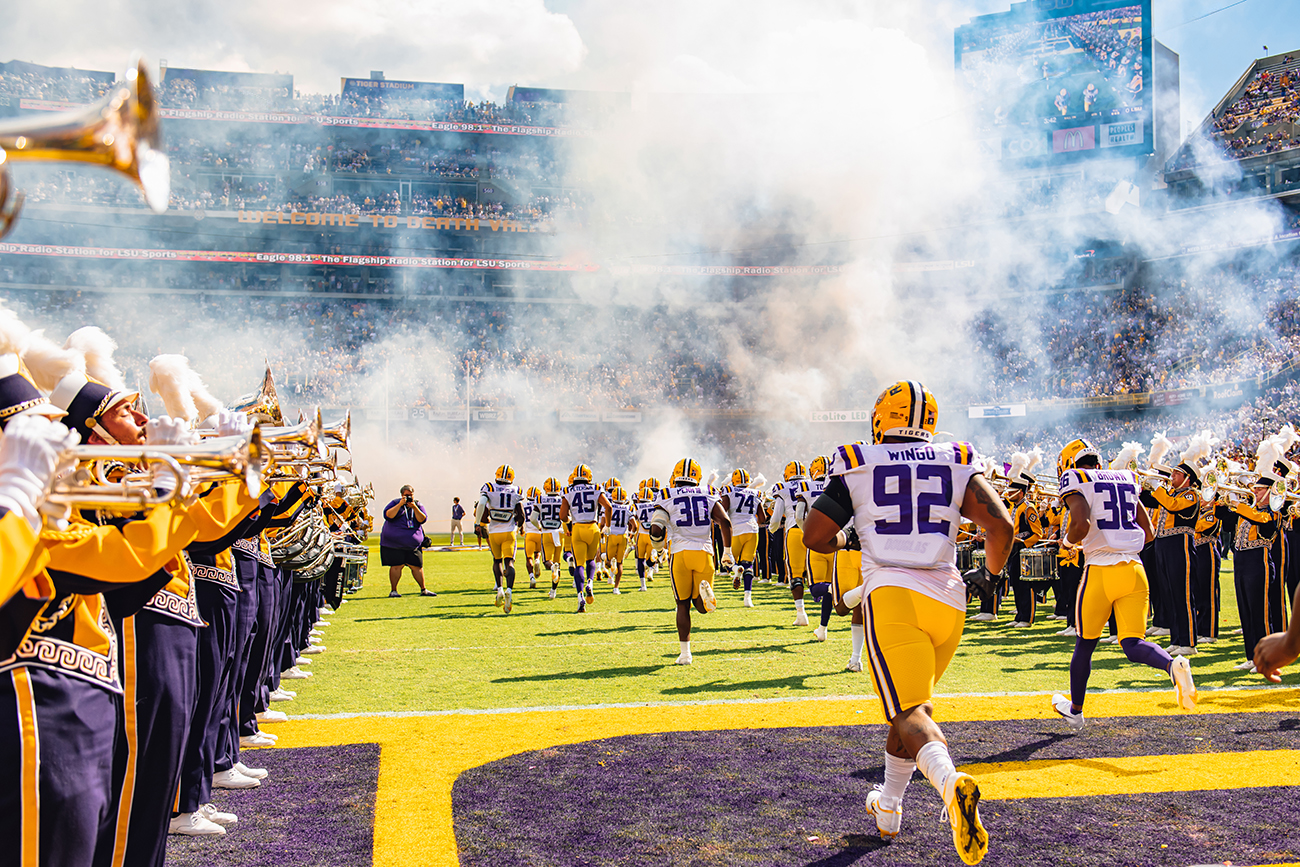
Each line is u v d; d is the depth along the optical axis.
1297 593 2.39
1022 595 10.86
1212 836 3.82
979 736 5.50
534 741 5.48
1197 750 5.13
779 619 11.68
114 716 2.47
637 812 4.21
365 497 10.05
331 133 43.00
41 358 2.78
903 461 3.78
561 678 7.61
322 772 4.88
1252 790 4.41
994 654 8.75
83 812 2.29
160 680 3.12
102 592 2.32
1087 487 5.57
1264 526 8.27
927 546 3.70
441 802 4.36
